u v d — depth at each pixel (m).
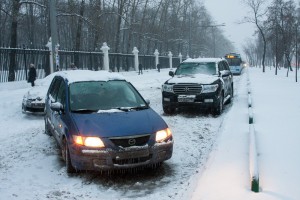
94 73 8.25
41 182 6.12
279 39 39.94
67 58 28.36
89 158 5.91
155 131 6.23
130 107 7.11
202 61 13.70
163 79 30.86
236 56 39.50
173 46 71.00
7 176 6.43
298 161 6.54
